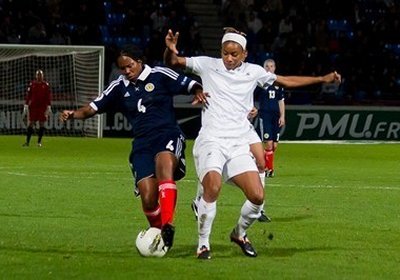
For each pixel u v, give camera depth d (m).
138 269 27.14
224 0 119.00
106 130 100.62
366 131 104.12
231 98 29.55
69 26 109.56
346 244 32.91
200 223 28.88
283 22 115.31
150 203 29.41
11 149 81.44
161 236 28.30
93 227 36.19
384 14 120.75
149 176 29.50
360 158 79.25
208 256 29.00
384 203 46.22
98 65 98.19
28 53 98.12
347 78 111.56
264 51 113.38
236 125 29.48
